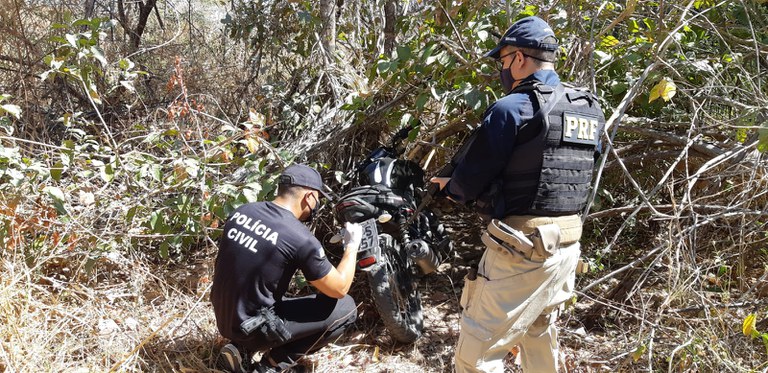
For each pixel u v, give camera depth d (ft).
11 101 15.85
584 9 12.55
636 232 14.15
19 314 10.25
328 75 14.84
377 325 12.23
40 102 16.69
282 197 10.02
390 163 12.07
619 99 13.20
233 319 9.63
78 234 11.76
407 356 11.30
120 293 12.09
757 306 10.77
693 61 11.89
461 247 14.94
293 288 12.92
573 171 7.97
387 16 16.70
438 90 12.73
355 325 12.17
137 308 11.49
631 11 11.07
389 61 12.58
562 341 11.27
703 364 9.61
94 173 12.10
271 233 9.61
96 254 11.78
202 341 11.09
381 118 13.75
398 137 13.23
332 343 11.48
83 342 10.43
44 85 16.87
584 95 8.18
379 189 11.53
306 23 15.78
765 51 11.80
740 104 10.84
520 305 8.07
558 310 8.93
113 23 12.51
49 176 11.99
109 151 12.44
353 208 11.31
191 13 23.66
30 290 10.57
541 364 9.00
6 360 9.19
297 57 17.38
